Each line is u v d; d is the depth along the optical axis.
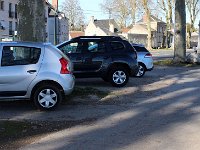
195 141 6.87
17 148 6.40
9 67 9.37
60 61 9.61
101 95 12.02
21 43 9.56
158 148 6.40
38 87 9.52
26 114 9.18
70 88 9.74
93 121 8.49
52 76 9.48
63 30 89.75
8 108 9.90
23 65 9.45
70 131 7.58
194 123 8.34
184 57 27.53
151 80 16.88
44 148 6.41
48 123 8.25
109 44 14.06
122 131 7.58
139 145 6.57
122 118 8.80
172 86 14.70
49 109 9.56
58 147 6.47
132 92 12.85
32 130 7.61
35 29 12.01
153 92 12.98
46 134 7.34
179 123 8.32
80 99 11.27
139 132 7.50
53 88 9.54
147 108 10.07
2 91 9.36
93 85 14.48
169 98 11.76
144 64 18.34
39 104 9.52
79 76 13.80
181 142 6.80
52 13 72.00
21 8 11.98
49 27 71.19
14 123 8.03
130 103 10.81
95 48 13.96
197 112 9.57
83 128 7.84
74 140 6.91
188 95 12.40
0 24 58.28
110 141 6.84
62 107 10.09
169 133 7.43
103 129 7.75
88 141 6.84
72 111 9.59
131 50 14.23
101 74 13.91
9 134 7.26
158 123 8.31
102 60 13.84
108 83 15.19
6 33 60.72
